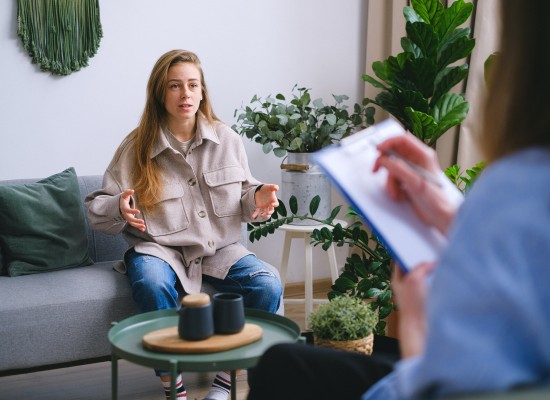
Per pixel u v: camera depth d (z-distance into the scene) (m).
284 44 3.53
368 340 1.84
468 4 2.50
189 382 2.54
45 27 3.00
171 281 2.35
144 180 2.48
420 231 0.78
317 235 2.58
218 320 1.58
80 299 2.24
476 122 3.06
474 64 3.04
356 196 0.79
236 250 2.54
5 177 3.04
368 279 2.43
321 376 1.10
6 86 2.99
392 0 3.53
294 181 3.14
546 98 0.59
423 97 2.60
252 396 1.14
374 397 0.84
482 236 0.55
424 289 0.72
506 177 0.56
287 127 3.11
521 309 0.52
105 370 2.65
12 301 2.17
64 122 3.12
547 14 0.58
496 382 0.52
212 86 3.40
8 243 2.45
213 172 2.57
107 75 3.18
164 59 2.50
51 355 2.20
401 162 0.80
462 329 0.53
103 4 3.13
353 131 3.64
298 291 3.70
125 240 2.67
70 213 2.58
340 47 3.65
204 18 3.35
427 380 0.55
